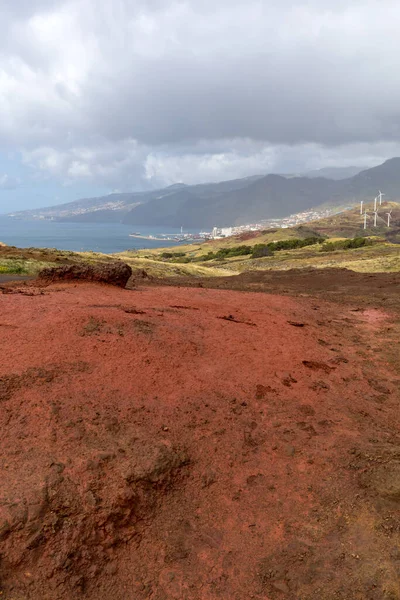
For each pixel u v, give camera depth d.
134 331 8.24
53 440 4.88
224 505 4.73
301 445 5.81
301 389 7.57
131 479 4.57
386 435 6.32
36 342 7.09
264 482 5.09
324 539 4.30
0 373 5.93
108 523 4.16
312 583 3.83
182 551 4.17
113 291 12.83
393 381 8.73
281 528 4.48
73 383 6.05
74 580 3.71
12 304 9.23
